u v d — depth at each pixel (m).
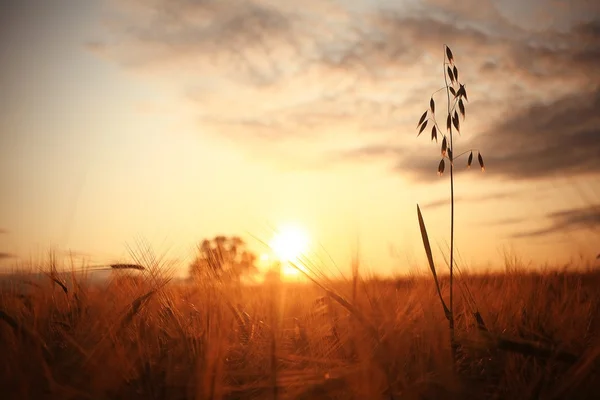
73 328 0.72
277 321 0.62
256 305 0.75
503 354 0.64
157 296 0.79
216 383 0.55
